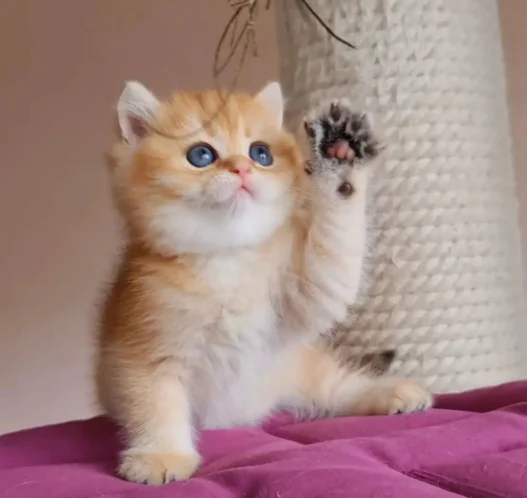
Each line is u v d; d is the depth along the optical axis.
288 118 0.44
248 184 0.31
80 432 0.33
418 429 0.28
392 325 0.41
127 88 0.33
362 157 0.32
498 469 0.23
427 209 0.41
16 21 0.53
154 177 0.31
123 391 0.31
